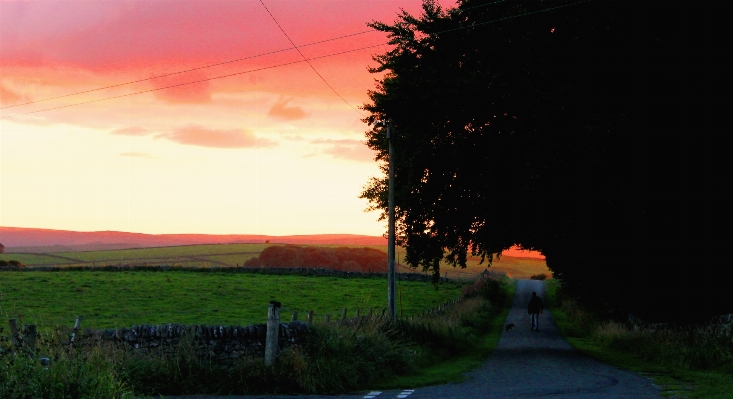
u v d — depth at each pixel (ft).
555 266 143.95
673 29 74.79
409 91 92.84
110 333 54.65
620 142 76.38
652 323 101.04
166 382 52.42
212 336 55.93
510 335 134.62
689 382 58.85
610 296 113.09
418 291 244.63
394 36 95.76
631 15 75.66
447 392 53.47
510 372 69.31
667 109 75.92
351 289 226.79
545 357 87.35
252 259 459.73
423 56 96.27
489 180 89.56
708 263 83.41
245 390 52.60
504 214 93.56
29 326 46.85
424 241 101.19
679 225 80.12
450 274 442.09
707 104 73.36
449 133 93.35
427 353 80.02
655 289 90.02
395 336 79.10
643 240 83.92
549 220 90.22
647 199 78.95
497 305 229.66
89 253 495.82
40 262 444.55
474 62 88.84
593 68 77.20
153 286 206.49
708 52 73.77
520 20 81.10
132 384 47.88
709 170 77.41
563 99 78.69
